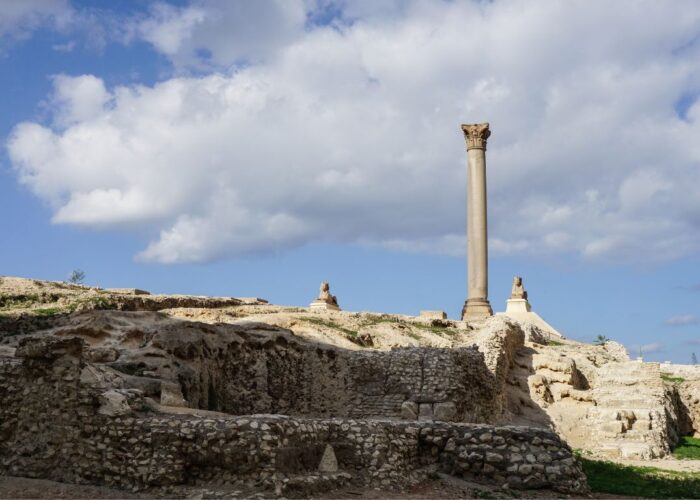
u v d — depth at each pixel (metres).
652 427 38.25
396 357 33.09
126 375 24.30
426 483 21.62
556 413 41.09
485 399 36.16
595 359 49.78
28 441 19.64
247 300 56.22
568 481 21.88
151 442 18.81
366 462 21.17
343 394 32.84
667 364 56.56
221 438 18.55
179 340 28.05
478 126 59.59
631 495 23.44
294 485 18.34
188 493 17.92
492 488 21.84
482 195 58.81
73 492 18.08
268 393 31.44
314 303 61.25
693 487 25.56
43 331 31.00
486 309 57.41
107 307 41.56
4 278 46.81
